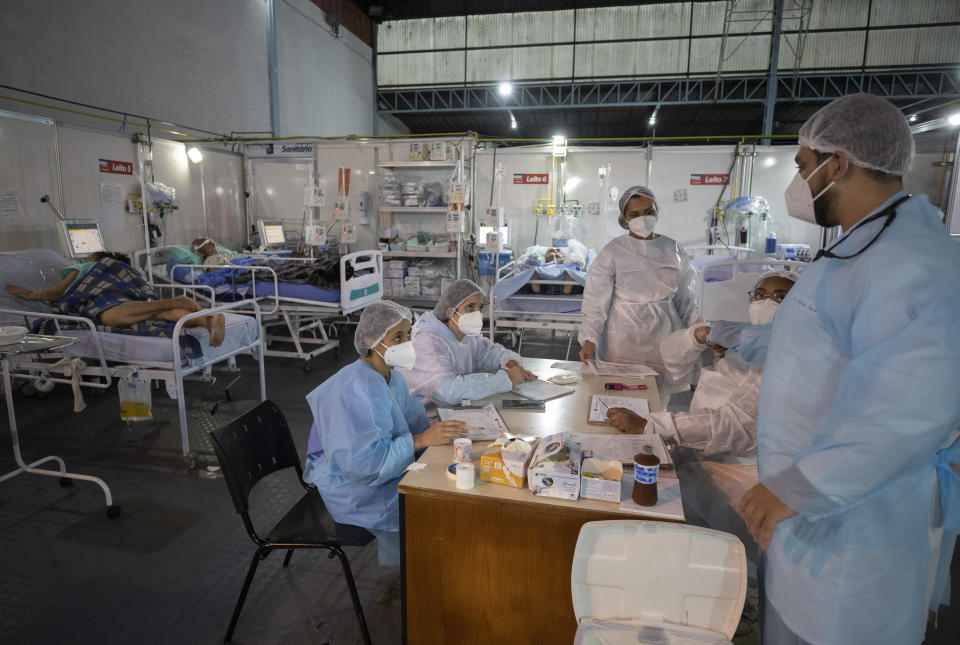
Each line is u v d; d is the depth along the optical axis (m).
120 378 3.11
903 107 9.74
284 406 4.09
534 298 4.52
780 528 1.11
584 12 9.98
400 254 5.96
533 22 10.28
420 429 2.02
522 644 1.49
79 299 3.58
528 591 1.44
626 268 2.92
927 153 5.41
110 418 3.81
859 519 1.00
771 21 9.29
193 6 6.59
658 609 1.18
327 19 9.73
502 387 2.20
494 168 6.19
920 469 0.99
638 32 9.85
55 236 4.83
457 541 1.46
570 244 5.55
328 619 1.98
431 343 2.23
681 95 10.90
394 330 1.79
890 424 0.89
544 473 1.38
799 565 1.07
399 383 1.97
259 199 6.93
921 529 1.02
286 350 5.69
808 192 1.12
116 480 2.98
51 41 4.89
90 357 3.23
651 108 11.56
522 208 6.25
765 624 1.22
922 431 0.88
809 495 0.95
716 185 5.93
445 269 6.05
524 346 5.92
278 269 4.96
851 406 0.95
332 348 5.70
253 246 6.84
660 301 2.95
